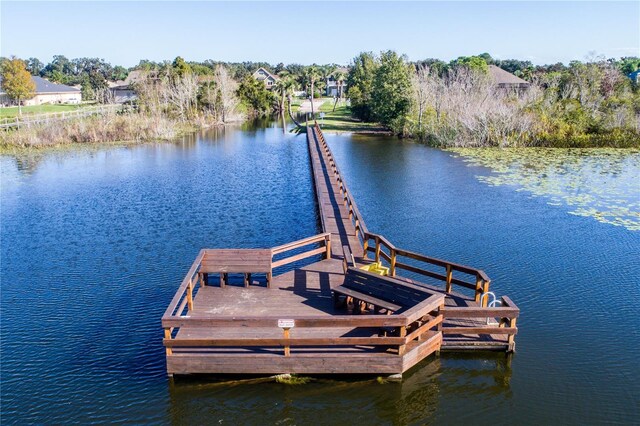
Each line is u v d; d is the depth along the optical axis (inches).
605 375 319.0
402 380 309.6
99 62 5487.2
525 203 751.1
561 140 1354.6
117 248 571.5
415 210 714.2
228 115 2288.4
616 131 1363.2
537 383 310.8
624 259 518.9
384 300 334.0
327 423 278.5
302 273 419.5
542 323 384.8
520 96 1851.6
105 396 300.4
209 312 348.2
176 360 301.3
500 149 1334.9
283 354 302.7
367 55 2864.2
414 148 1369.3
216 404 292.2
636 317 394.3
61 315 407.5
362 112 2140.7
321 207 665.0
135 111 2030.0
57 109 2509.8
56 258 541.3
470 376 317.1
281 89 2861.7
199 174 1034.7
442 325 342.0
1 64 2859.3
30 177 1005.2
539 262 512.7
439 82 1766.7
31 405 293.9
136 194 848.3
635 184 879.1
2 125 1628.9
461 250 549.0
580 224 642.2
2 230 647.1
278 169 1099.9
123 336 371.2
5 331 382.3
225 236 614.5
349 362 299.9
